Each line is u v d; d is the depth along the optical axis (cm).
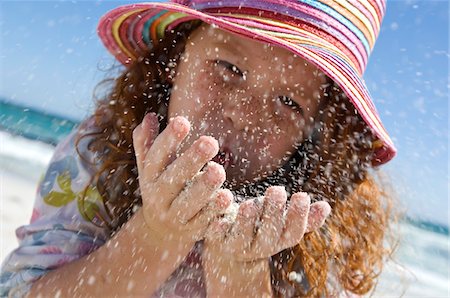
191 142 54
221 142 55
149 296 51
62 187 62
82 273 51
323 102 59
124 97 66
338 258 66
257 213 46
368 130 63
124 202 61
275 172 60
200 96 55
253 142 55
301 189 62
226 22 53
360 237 68
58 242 57
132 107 65
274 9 56
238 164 55
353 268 68
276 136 56
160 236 48
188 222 46
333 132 61
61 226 59
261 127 55
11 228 134
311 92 57
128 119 65
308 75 56
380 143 64
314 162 61
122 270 50
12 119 421
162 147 45
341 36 59
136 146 48
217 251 48
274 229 45
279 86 55
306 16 57
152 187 46
